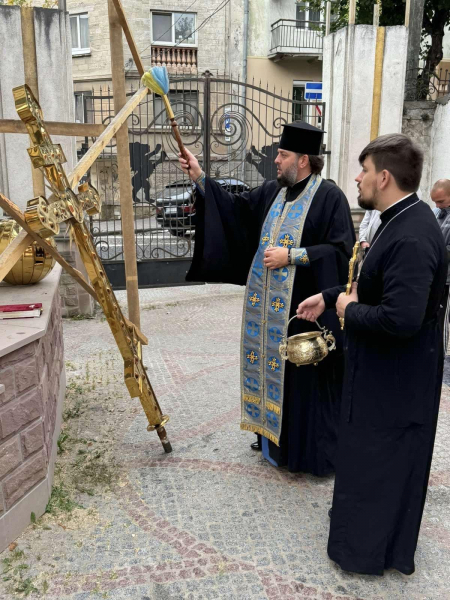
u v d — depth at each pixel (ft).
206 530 8.33
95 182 29.63
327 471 9.59
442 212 15.55
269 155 24.61
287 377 9.48
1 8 17.87
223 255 10.05
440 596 7.04
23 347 7.86
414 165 6.46
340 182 24.14
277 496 9.25
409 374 6.72
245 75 61.98
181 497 9.22
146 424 11.97
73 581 7.25
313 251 8.93
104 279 8.35
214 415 12.50
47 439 9.00
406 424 6.79
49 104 18.71
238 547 7.94
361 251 7.27
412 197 6.59
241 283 10.69
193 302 23.85
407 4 22.94
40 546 7.93
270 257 9.10
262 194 10.23
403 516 7.09
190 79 22.97
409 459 6.89
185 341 18.34
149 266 24.12
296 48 61.00
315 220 9.21
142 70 10.39
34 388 8.26
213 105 57.11
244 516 8.69
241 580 7.27
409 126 26.05
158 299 24.52
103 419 12.20
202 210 9.96
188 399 13.43
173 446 11.00
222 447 10.98
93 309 21.58
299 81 64.54
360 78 23.29
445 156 25.35
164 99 9.10
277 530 8.34
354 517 7.09
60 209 7.06
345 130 23.67
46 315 8.72
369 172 6.65
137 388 9.23
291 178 9.18
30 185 19.15
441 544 8.13
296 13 62.49
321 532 8.30
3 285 10.69
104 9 56.08
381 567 7.13
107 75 57.52
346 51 22.98
